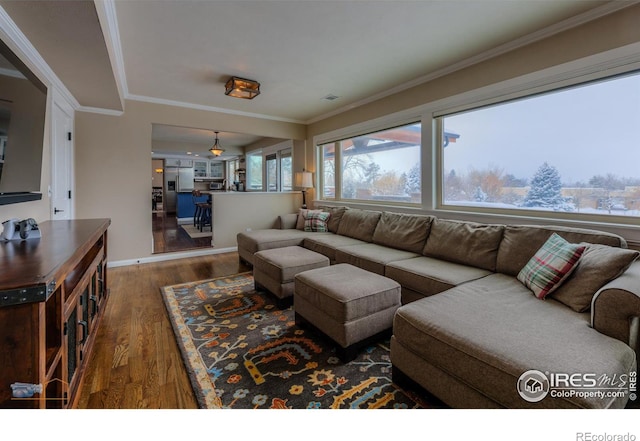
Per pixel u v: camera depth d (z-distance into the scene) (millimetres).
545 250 1947
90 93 3199
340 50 2775
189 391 1582
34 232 1692
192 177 11258
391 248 3244
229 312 2592
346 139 4789
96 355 1914
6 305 867
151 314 2551
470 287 1941
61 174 3176
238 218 5160
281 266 2646
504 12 2186
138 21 2270
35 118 1992
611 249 1643
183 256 4617
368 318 1922
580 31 2252
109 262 4031
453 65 3080
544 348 1180
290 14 2203
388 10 2160
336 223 4281
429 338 1394
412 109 3600
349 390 1588
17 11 1705
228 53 2822
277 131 5363
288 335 2188
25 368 923
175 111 4367
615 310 1278
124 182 4055
